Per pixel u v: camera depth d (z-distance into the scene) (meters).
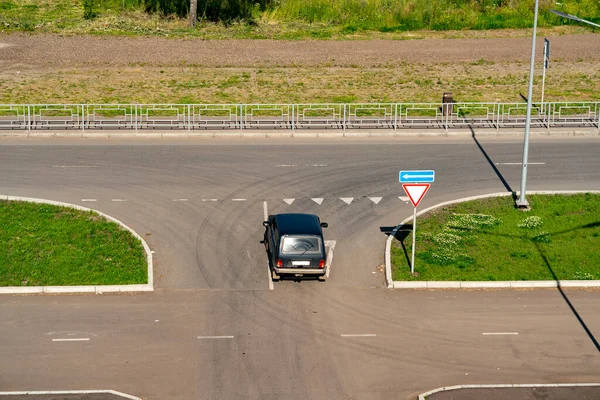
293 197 34.06
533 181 36.25
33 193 33.59
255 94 50.38
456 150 40.56
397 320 25.44
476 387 21.33
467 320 25.53
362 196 34.38
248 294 26.88
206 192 34.41
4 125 43.19
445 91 51.53
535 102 47.56
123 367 22.39
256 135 42.44
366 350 23.59
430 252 29.53
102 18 66.31
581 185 35.78
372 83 52.75
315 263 27.09
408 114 46.97
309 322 25.16
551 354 23.62
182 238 30.41
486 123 44.88
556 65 56.78
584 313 26.14
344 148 40.62
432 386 21.81
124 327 24.62
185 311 25.69
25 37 60.72
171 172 36.62
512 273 28.38
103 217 31.28
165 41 60.94
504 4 70.44
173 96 49.88
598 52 59.56
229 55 58.00
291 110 47.69
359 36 63.47
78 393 20.77
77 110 44.00
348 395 21.25
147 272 27.77
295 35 63.41
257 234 30.94
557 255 29.64
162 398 20.91
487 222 31.86
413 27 65.62
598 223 31.92
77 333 24.20
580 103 47.22
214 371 22.25
